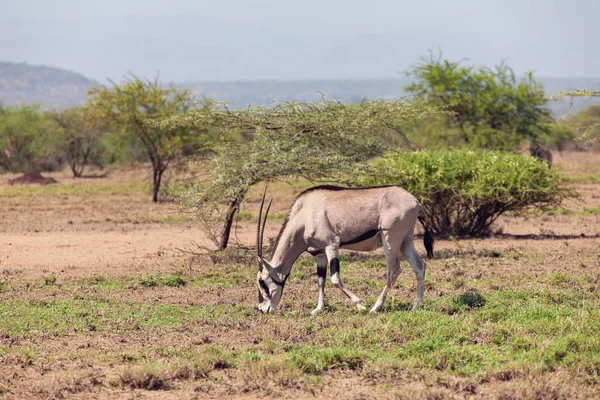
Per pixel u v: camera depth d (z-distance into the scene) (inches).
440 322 1408.7
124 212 4106.8
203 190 2252.7
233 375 1160.8
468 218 2923.2
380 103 2301.9
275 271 1610.5
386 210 1566.2
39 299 1749.5
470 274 2033.7
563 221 3476.9
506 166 2797.7
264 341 1327.5
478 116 5201.8
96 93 4598.9
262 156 2180.1
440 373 1152.8
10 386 1106.7
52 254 2536.9
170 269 2208.4
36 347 1331.2
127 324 1494.8
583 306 1563.7
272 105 2272.4
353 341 1322.6
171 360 1217.4
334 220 1578.5
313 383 1112.8
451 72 5187.0
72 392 1085.8
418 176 2709.2
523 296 1706.4
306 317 1546.5
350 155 2322.8
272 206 4389.8
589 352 1227.9
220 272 2133.4
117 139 5546.3
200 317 1558.8
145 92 4581.7
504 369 1144.8
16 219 3730.3
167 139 4537.4
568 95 1771.7
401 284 1915.6
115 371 1184.8
